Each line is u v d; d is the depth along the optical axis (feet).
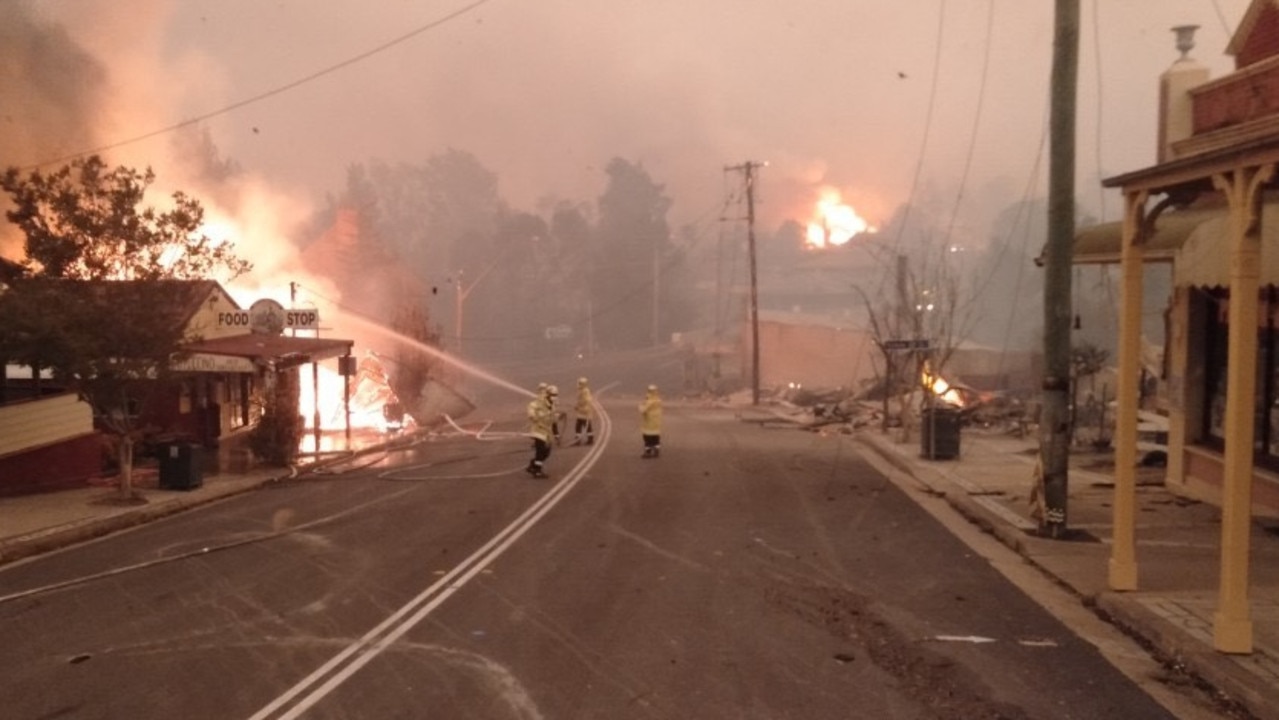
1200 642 28.22
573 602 34.50
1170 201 33.55
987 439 93.35
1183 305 55.11
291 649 29.30
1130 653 28.78
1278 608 31.96
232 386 96.58
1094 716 23.85
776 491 62.49
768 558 41.96
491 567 40.24
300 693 25.40
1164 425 72.38
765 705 24.44
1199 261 47.01
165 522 54.24
